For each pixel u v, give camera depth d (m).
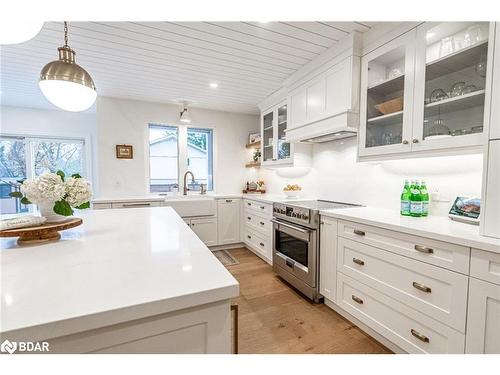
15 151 3.90
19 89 3.08
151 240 1.15
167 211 2.10
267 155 3.75
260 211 3.36
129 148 3.59
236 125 4.32
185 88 3.13
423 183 1.78
